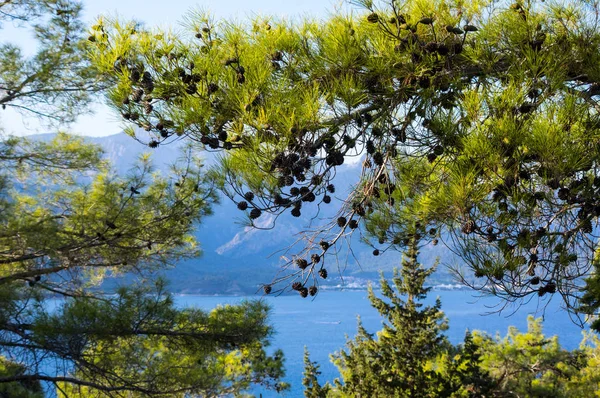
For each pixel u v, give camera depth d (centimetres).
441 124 330
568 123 317
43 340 741
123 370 853
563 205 325
